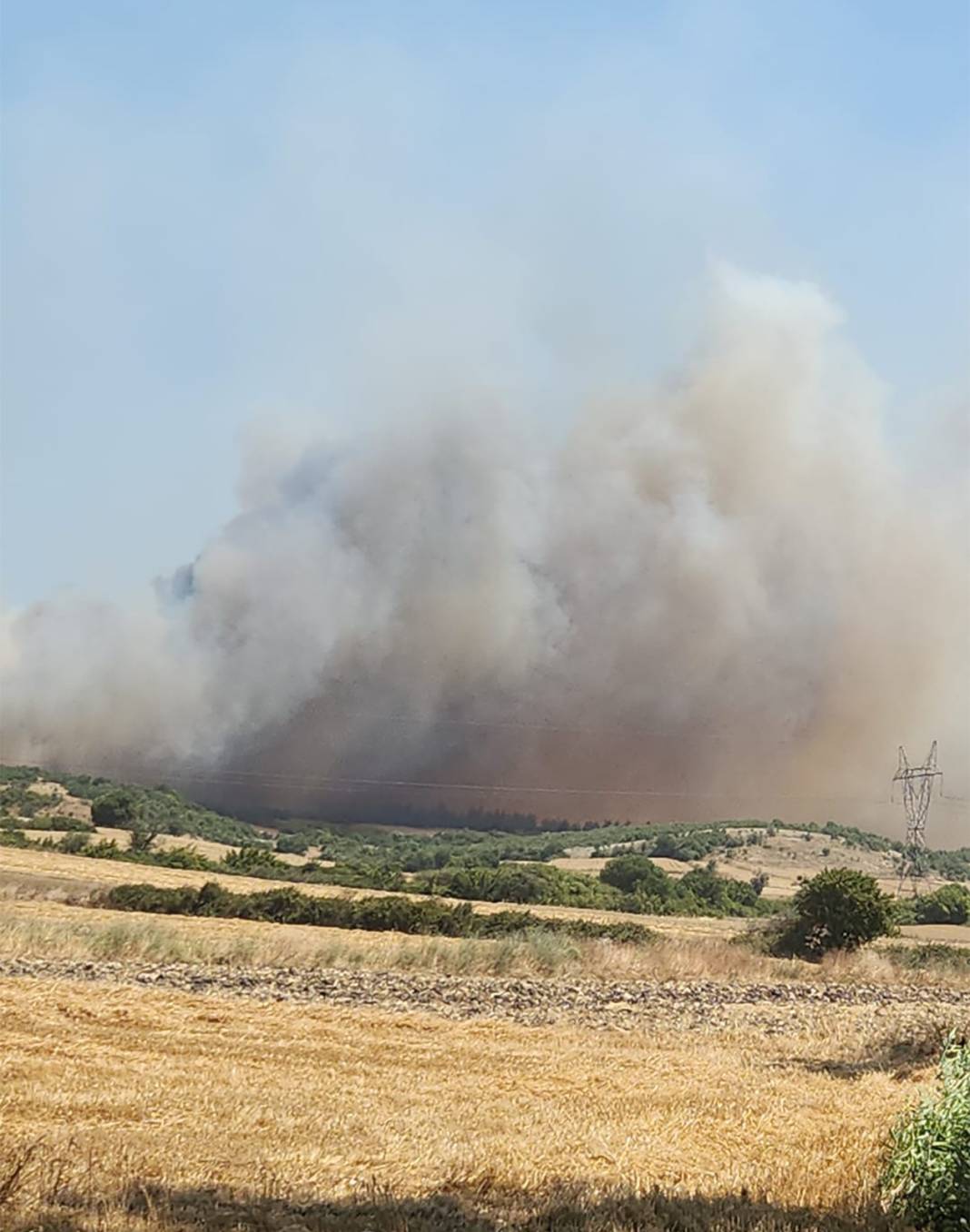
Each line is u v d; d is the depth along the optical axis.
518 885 116.69
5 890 70.31
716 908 134.25
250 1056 27.83
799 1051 33.16
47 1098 20.88
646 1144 19.89
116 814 158.75
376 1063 28.30
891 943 78.00
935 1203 15.23
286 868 119.81
